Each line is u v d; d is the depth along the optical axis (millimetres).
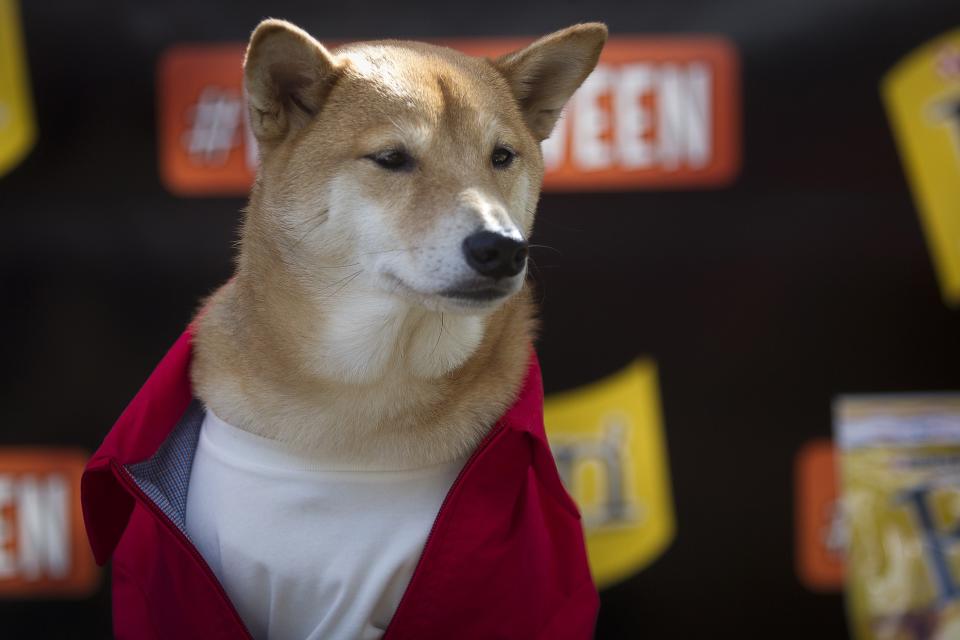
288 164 3549
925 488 5340
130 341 5328
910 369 5324
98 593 5359
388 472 3523
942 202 5258
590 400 5387
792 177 5285
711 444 5375
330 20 5250
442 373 3596
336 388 3547
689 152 5285
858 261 5305
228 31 5246
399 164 3428
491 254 3219
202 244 5316
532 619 3555
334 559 3477
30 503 5336
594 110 5285
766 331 5344
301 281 3533
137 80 5242
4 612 5371
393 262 3367
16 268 5273
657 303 5359
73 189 5266
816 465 5359
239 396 3592
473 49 5270
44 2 5191
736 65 5250
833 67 5242
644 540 5383
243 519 3502
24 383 5309
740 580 5387
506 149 3619
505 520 3531
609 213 5328
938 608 5328
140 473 3557
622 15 5246
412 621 3475
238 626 3439
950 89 5242
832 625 5375
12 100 5219
